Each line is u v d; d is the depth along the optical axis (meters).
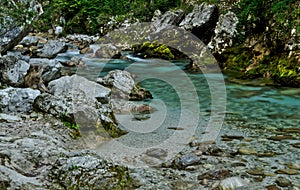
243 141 5.40
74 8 24.95
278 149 5.04
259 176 4.15
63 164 3.78
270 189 3.82
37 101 6.36
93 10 24.25
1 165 3.49
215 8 16.06
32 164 3.88
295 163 4.53
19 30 13.20
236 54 13.26
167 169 4.34
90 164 3.74
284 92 9.19
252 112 7.23
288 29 11.05
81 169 3.66
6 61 8.08
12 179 3.29
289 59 10.50
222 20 14.31
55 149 4.32
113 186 3.60
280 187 3.87
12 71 8.04
